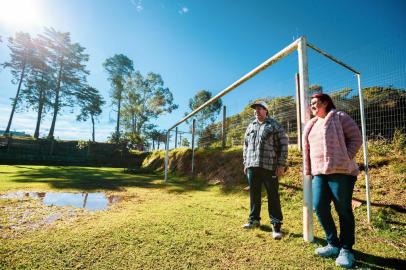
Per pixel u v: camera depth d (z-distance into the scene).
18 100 30.44
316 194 1.99
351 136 1.86
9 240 2.16
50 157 19.48
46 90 31.39
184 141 16.25
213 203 4.08
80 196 4.68
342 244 1.87
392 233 2.43
